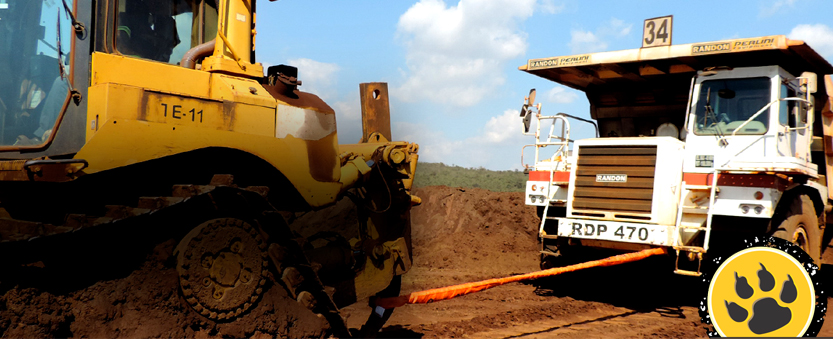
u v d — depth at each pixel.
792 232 7.56
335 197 4.89
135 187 4.36
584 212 7.98
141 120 3.83
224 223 4.11
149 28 4.40
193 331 3.96
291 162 4.61
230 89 4.32
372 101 5.98
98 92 3.80
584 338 5.95
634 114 9.51
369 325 5.23
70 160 3.46
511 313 6.91
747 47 7.23
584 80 9.34
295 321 4.46
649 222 7.50
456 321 6.35
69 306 3.71
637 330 6.41
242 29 4.69
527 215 14.08
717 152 7.67
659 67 8.33
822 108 8.79
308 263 4.34
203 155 4.39
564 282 9.07
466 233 13.08
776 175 7.12
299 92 4.88
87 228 3.47
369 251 5.43
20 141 3.99
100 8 4.09
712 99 7.91
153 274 3.96
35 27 4.04
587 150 8.16
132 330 3.78
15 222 3.90
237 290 4.16
